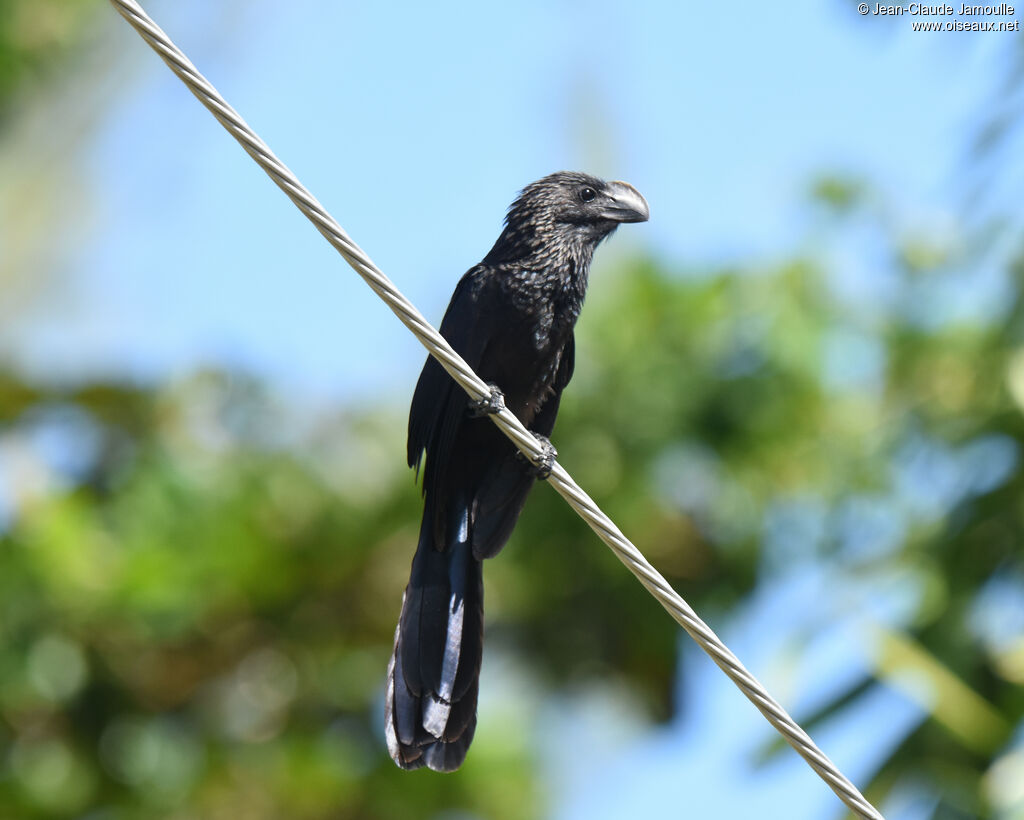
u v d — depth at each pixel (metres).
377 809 12.49
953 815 10.48
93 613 12.19
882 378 12.64
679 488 12.63
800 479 12.64
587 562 12.64
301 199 6.10
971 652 11.05
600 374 12.76
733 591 12.64
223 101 5.91
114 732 12.39
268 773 12.55
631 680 12.80
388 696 7.69
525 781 12.43
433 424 8.30
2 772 12.09
